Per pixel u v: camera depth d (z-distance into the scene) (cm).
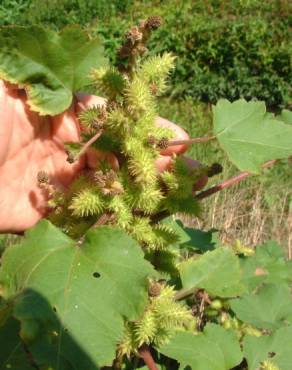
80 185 30
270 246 44
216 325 33
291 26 240
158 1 283
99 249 26
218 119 30
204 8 274
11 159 36
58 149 38
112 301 25
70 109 37
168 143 28
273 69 193
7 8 240
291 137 30
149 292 27
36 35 29
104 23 226
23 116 35
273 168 116
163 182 30
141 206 29
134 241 26
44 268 25
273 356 34
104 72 28
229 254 33
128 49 27
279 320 37
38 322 24
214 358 32
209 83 193
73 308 24
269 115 30
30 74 31
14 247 27
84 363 23
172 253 32
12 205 38
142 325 27
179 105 171
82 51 30
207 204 82
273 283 39
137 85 27
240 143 30
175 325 29
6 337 30
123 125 27
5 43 29
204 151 109
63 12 254
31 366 29
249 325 39
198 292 40
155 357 37
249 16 246
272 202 94
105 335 24
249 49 196
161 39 206
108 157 31
